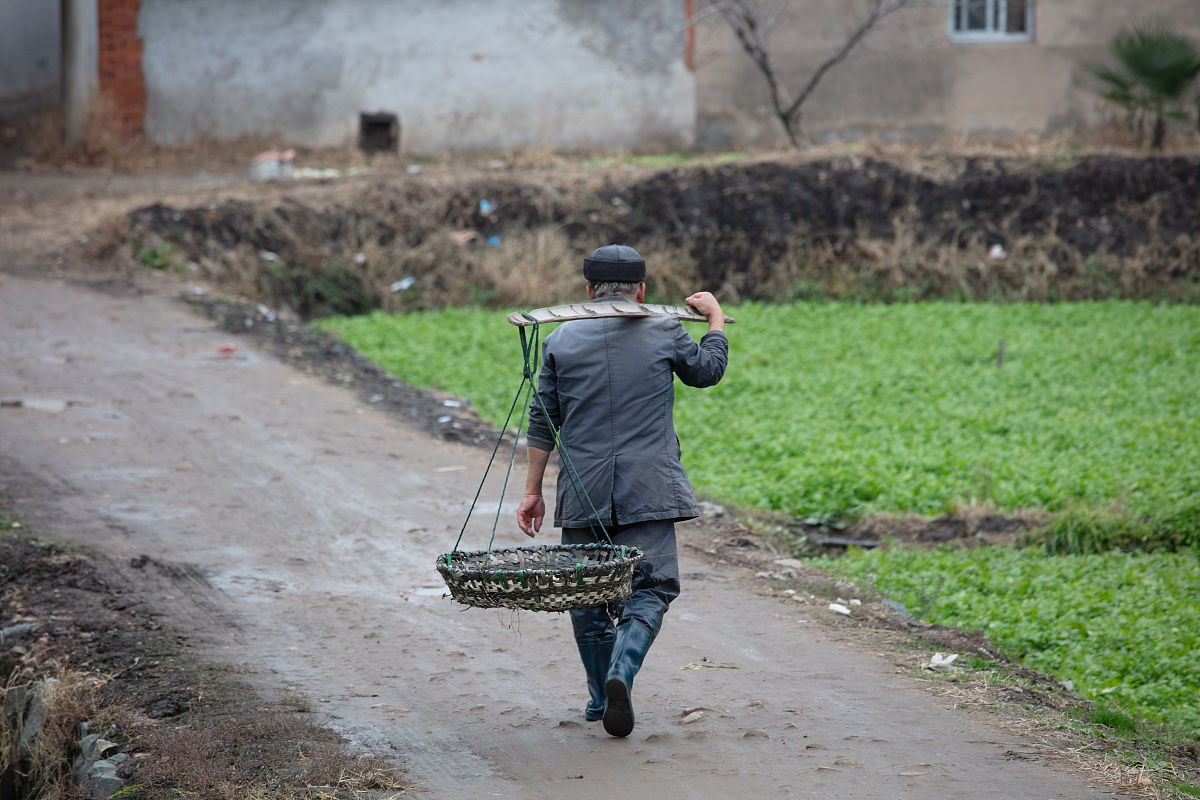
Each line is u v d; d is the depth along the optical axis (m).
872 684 8.95
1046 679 9.72
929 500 15.78
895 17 39.25
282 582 11.50
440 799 6.97
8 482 14.39
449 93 39.06
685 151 39.69
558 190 34.59
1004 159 36.47
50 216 30.89
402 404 19.66
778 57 39.38
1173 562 13.60
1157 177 35.62
